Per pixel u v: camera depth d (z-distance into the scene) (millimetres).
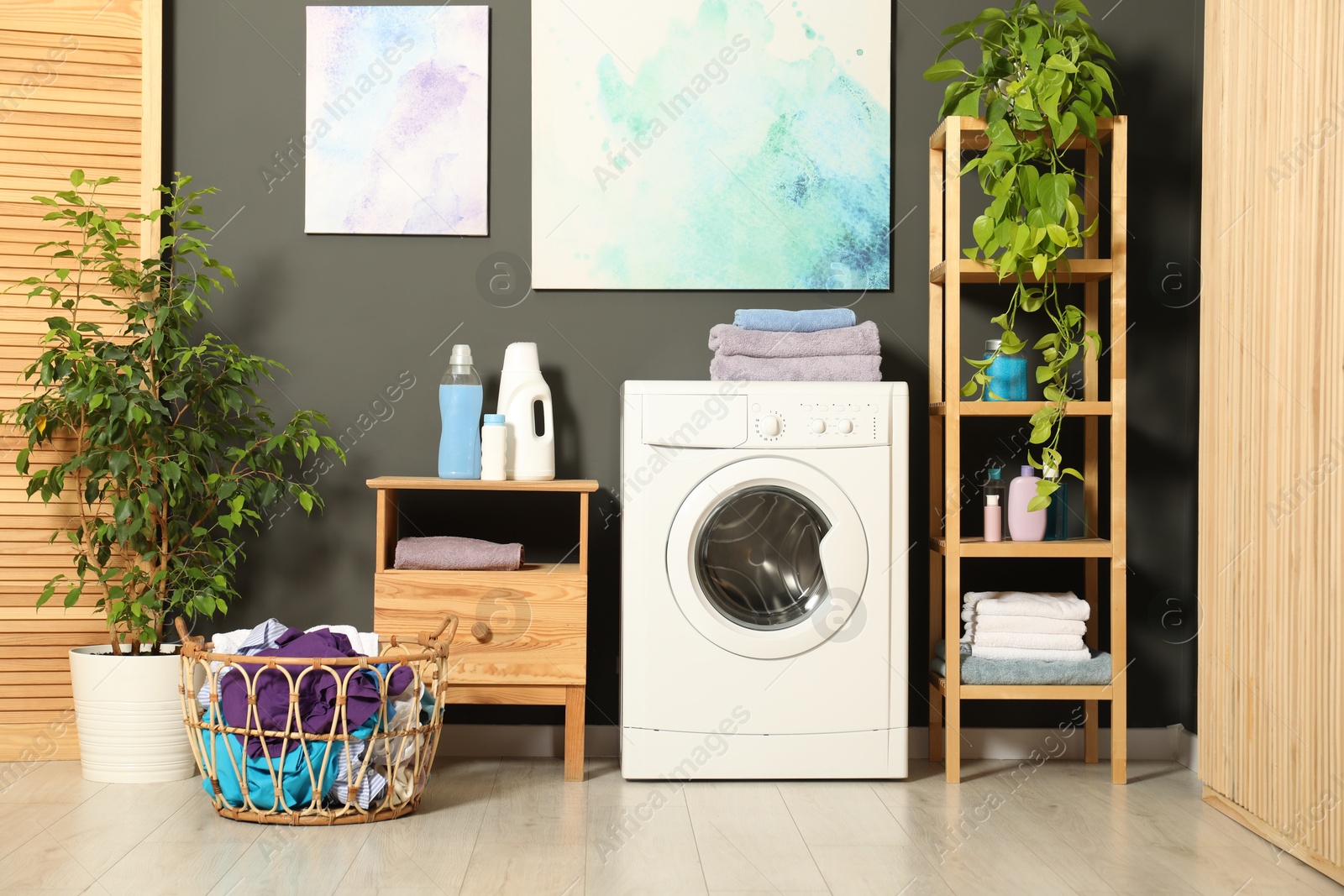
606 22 2637
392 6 2639
